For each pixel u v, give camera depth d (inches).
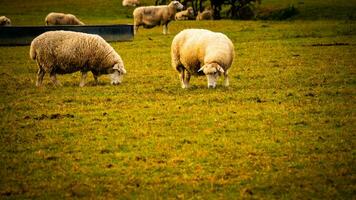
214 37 1214.3
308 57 1705.2
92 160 826.2
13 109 1128.2
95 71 1328.7
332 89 1232.8
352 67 1503.4
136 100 1179.3
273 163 790.5
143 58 1828.2
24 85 1380.4
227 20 3164.4
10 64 1765.5
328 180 725.3
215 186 722.2
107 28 2240.4
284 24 2755.9
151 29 2815.0
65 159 832.3
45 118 1058.1
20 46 2209.6
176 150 856.9
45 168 799.1
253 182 730.2
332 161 790.5
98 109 1114.1
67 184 739.4
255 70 1512.1
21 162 823.7
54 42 1273.4
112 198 695.1
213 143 882.8
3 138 932.0
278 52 1835.6
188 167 788.0
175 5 2573.8
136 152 853.8
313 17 3083.2
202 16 3294.8
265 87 1277.1
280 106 1091.3
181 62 1266.0
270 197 684.7
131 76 1485.0
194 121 1004.6
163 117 1040.2
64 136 944.9
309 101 1127.6
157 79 1435.8
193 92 1230.3
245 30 2539.4
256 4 3639.3
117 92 1261.1
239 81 1357.0
